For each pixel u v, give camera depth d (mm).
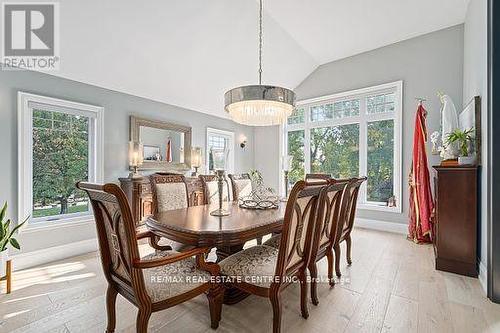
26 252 2814
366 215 4602
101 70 3297
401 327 1742
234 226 1799
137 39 3127
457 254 2605
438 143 3814
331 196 2129
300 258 1789
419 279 2488
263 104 2564
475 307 1992
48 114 3092
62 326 1737
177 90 4246
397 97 4281
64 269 2730
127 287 1441
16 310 1930
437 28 3900
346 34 4137
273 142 5977
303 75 5312
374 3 3422
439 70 3916
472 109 2732
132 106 3904
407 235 4031
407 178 4176
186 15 3129
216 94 4758
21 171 2791
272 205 2689
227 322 1788
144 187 3564
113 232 1435
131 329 1703
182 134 4645
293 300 2102
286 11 3588
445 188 2684
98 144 3486
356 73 4770
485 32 2359
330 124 5148
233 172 5754
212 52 3816
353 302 2061
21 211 2783
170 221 1965
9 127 2729
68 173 3277
